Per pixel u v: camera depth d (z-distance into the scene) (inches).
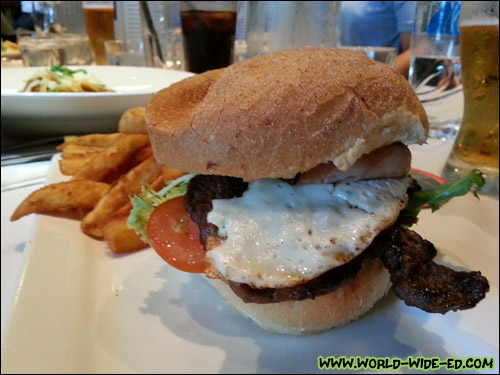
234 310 6.8
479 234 7.6
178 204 7.1
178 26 21.6
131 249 8.1
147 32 20.4
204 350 6.0
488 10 8.4
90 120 12.4
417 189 6.1
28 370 5.2
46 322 6.0
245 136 5.3
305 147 5.2
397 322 6.5
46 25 23.3
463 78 9.6
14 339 5.6
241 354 6.0
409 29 23.2
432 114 13.5
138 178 8.7
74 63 22.7
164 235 6.6
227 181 6.2
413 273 5.2
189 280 7.6
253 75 5.8
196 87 6.8
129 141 9.5
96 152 10.4
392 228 5.5
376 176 5.8
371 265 6.2
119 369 5.6
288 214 5.6
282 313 6.1
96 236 8.4
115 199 8.4
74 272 7.2
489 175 9.4
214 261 5.4
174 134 5.7
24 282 6.6
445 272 5.2
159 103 6.6
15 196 10.3
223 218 5.7
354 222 5.4
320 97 5.2
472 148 9.7
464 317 6.4
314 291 5.3
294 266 5.2
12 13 28.5
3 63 20.9
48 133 13.0
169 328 6.4
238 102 5.4
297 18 16.4
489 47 8.6
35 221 8.4
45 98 11.2
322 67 5.6
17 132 13.1
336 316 6.2
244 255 5.3
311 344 6.2
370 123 5.2
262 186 6.0
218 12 15.2
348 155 5.2
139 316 6.6
